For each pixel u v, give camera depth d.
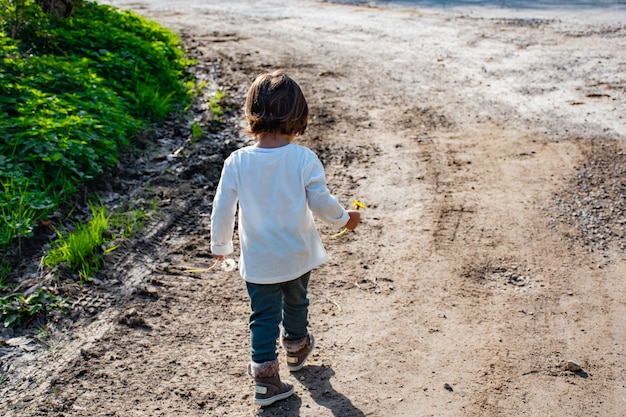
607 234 5.36
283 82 3.19
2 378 3.57
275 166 3.21
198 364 3.77
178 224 5.39
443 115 8.22
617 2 14.98
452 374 3.71
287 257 3.25
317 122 7.91
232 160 3.27
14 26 8.16
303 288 3.48
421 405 3.46
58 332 3.98
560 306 4.38
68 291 4.32
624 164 6.68
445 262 4.93
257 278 3.26
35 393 3.47
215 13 14.66
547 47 11.32
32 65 7.14
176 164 6.46
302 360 3.70
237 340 4.00
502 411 3.42
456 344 3.97
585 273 4.79
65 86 7.02
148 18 13.80
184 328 4.10
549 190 6.14
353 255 5.04
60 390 3.51
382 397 3.53
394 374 3.71
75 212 5.36
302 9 15.19
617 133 7.55
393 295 4.50
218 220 3.24
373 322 4.20
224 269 4.79
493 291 4.57
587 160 6.81
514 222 5.55
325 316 4.26
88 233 4.86
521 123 7.93
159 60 8.85
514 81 9.54
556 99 8.76
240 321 4.20
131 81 8.05
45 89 6.88
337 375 3.70
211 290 4.53
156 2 15.99
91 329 4.02
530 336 4.05
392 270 4.82
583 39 11.76
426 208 5.80
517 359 3.83
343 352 3.90
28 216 5.00
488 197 6.02
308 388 3.60
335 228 3.36
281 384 3.45
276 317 3.38
